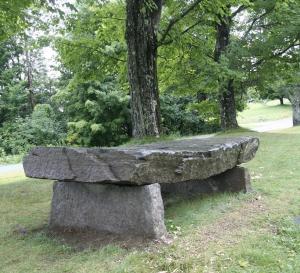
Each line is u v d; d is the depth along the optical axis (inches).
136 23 460.4
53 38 583.2
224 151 238.4
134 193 191.3
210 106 890.1
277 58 702.5
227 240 184.2
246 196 250.4
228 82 700.0
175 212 229.3
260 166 360.5
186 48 649.0
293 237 190.1
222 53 689.6
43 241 199.0
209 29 663.1
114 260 168.1
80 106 1089.4
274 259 164.6
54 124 1248.8
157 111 470.9
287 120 1475.1
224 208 229.6
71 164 194.5
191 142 266.5
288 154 417.1
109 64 616.7
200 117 1160.2
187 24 584.1
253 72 708.7
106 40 609.3
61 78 1234.0
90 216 204.5
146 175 183.9
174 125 1244.5
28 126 1208.8
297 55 694.5
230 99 737.0
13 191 333.4
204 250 173.5
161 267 159.9
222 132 708.7
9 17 414.3
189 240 184.2
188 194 266.1
